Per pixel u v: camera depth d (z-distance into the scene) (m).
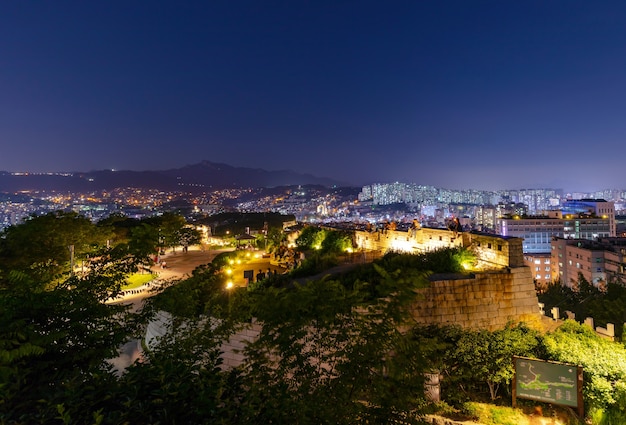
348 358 6.65
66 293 7.90
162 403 5.52
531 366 14.48
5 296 7.02
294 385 7.03
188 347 8.45
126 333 8.42
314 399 6.02
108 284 9.06
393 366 6.32
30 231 29.45
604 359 14.68
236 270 35.16
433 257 20.83
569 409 14.62
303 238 41.91
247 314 9.58
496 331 16.83
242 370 6.99
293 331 7.24
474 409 14.12
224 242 74.56
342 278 19.50
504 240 19.73
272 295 8.24
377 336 6.50
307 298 7.61
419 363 6.58
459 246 21.73
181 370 6.36
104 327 8.23
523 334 16.39
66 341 7.30
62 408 4.92
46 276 10.83
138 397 5.77
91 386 5.74
